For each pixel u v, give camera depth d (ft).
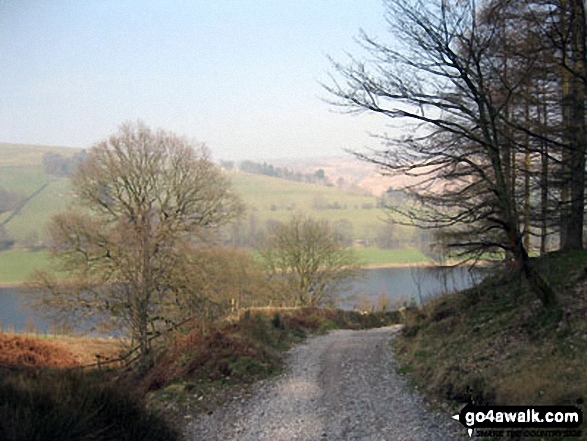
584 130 38.06
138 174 85.15
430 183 37.37
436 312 57.11
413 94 35.09
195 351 48.83
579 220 49.08
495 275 54.80
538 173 39.50
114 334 82.79
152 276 80.84
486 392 29.66
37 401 25.26
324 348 61.67
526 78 35.45
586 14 35.04
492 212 35.73
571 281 41.50
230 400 39.63
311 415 34.65
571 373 26.73
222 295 85.05
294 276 127.75
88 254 79.30
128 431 27.73
